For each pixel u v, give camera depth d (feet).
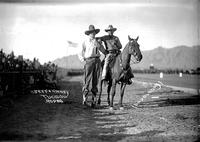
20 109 19.39
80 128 15.12
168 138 13.88
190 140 13.61
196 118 17.83
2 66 22.31
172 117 18.20
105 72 20.79
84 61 21.90
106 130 14.94
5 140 12.82
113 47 21.18
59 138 13.32
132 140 13.43
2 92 21.54
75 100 23.79
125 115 18.78
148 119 17.54
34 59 25.79
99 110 20.36
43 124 15.62
